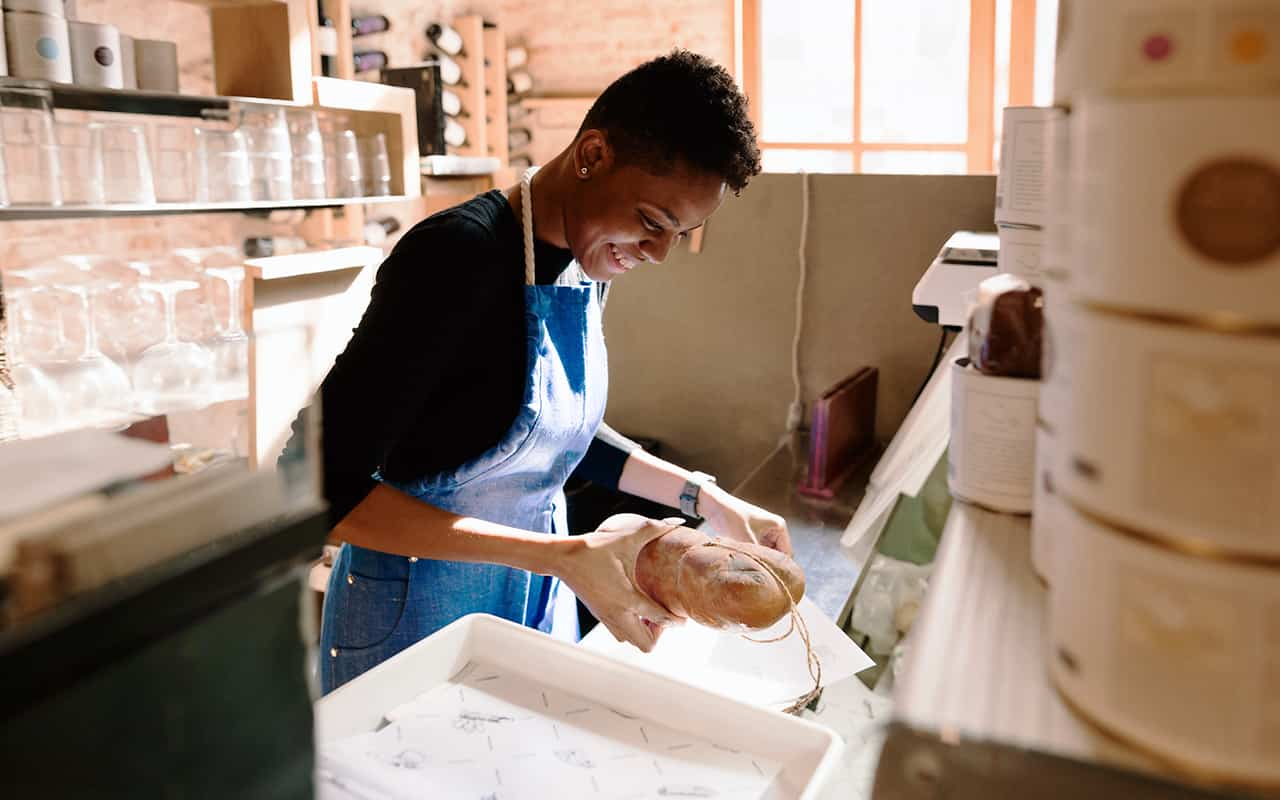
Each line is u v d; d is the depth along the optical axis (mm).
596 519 2611
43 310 2346
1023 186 1031
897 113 5242
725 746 893
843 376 2619
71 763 334
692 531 1154
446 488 1357
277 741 407
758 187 2598
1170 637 379
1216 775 380
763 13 5410
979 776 411
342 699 912
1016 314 628
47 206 2287
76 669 332
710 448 2812
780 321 2654
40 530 352
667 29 5637
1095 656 404
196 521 384
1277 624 361
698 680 1126
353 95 3057
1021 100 4770
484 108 5516
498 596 1476
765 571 1071
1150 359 368
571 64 5941
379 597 1423
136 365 2498
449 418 1334
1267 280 341
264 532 395
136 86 2570
